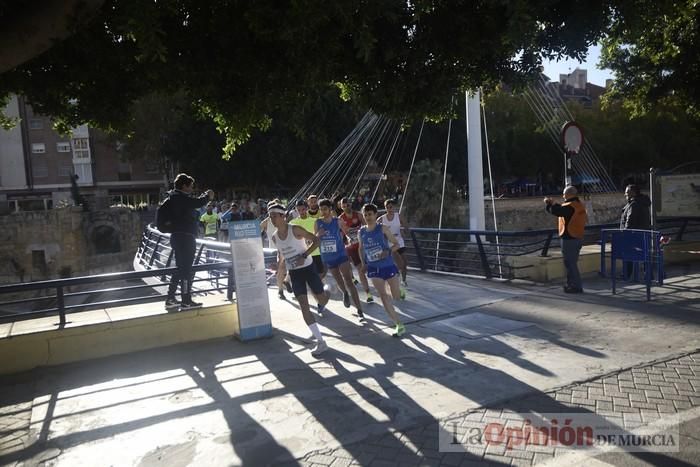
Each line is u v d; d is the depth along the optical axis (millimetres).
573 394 4691
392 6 4691
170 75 5555
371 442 4062
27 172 50062
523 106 43781
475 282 10633
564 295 8703
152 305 7902
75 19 4086
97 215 39750
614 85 15047
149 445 4254
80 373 6184
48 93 5484
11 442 4445
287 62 5398
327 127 37344
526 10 4734
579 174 28391
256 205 26531
